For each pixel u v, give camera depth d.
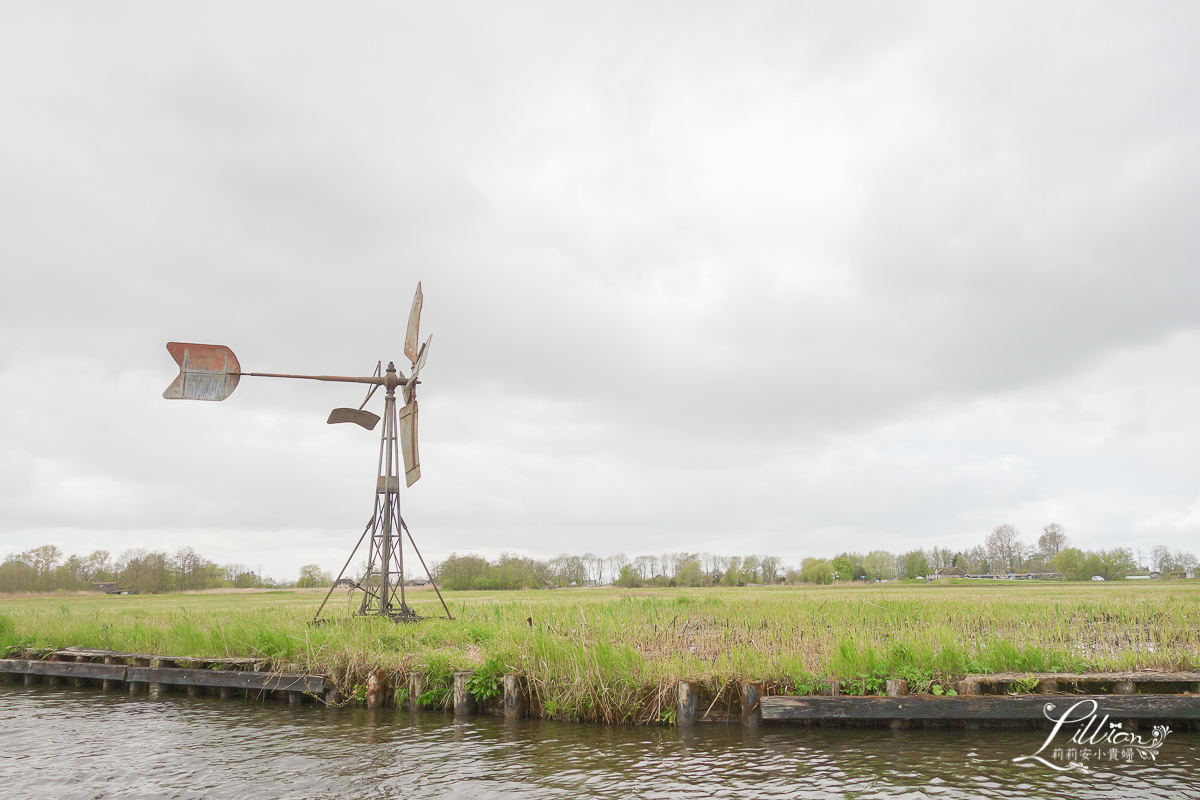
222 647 18.62
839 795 9.92
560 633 17.69
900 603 28.64
